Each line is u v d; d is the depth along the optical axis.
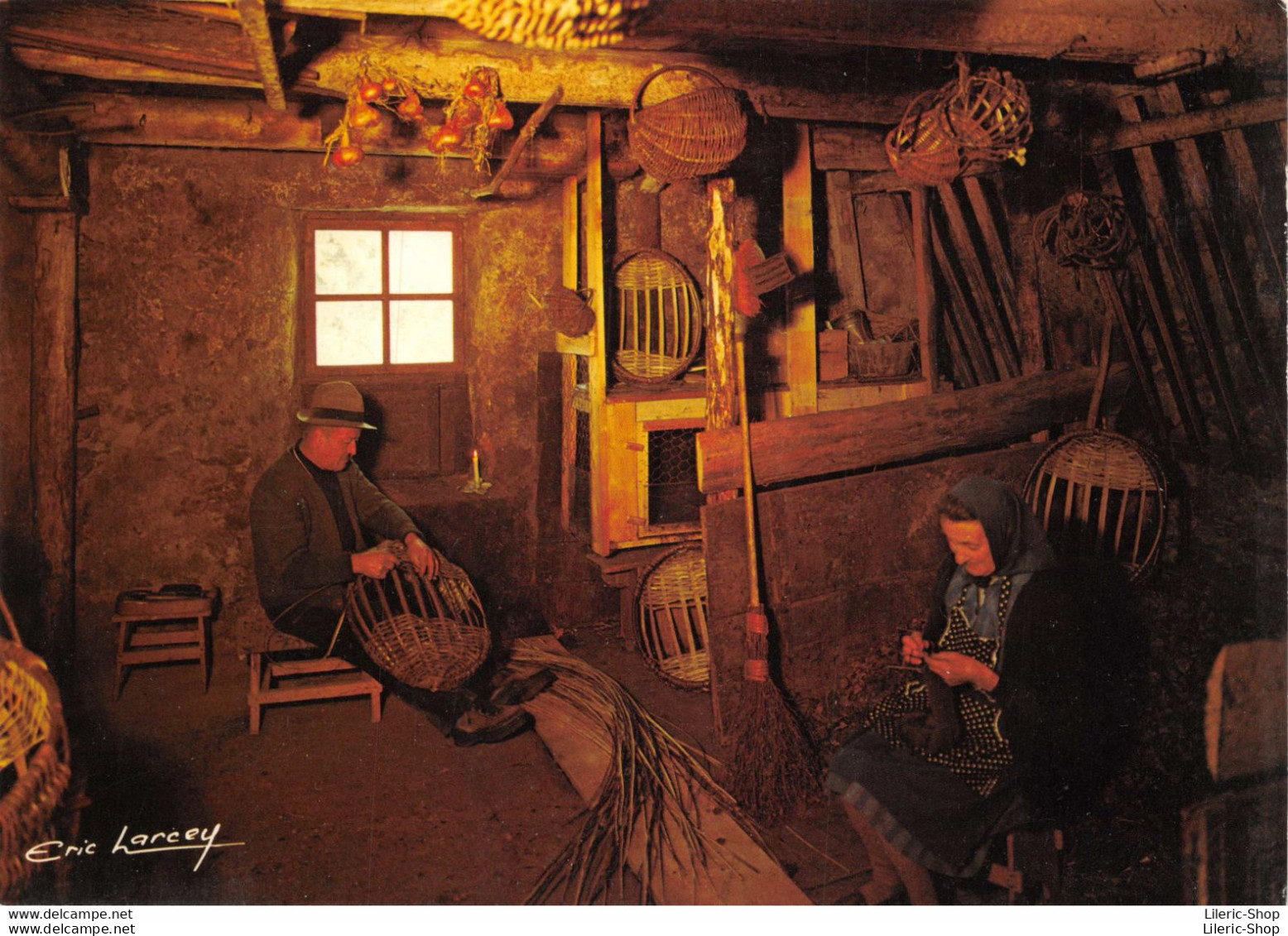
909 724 2.67
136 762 3.81
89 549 4.57
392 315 5.02
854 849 3.22
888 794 2.56
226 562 4.77
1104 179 4.26
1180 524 4.27
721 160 3.66
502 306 5.04
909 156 3.51
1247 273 3.85
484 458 5.10
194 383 4.64
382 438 5.07
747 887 2.96
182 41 3.15
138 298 4.52
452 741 4.02
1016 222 4.53
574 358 4.99
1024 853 2.60
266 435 4.77
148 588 4.67
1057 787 2.64
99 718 4.17
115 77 3.29
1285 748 2.41
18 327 4.31
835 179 5.14
